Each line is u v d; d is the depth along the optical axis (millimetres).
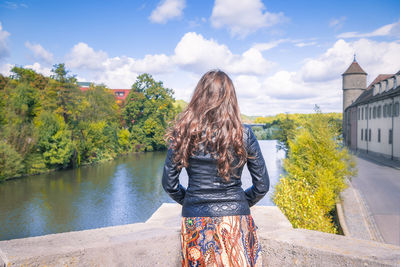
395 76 33062
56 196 23922
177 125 1421
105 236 1785
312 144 11477
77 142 42344
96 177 32688
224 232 1325
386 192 14594
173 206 2922
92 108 54344
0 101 36938
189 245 1356
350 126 57406
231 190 1383
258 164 1413
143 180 30766
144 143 65500
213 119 1347
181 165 1378
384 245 1590
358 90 64625
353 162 11602
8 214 19266
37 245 1614
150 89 67000
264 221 2254
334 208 11500
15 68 48969
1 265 1434
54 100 43844
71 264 1563
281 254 1721
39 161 35219
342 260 1494
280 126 46656
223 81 1417
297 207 6488
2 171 30250
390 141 32344
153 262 1783
